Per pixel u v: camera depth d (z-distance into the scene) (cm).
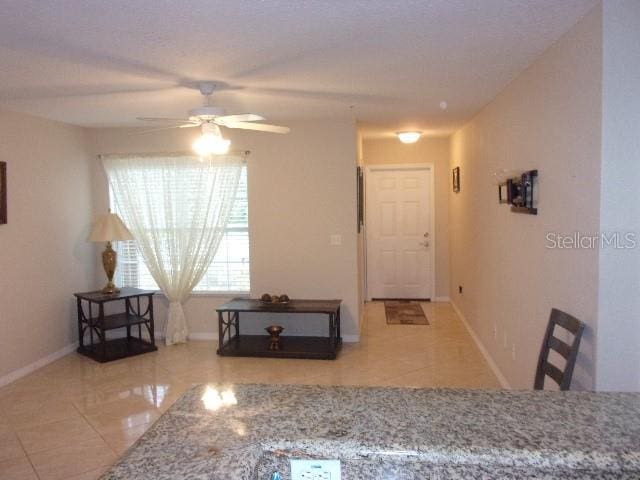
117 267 576
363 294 699
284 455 120
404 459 116
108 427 351
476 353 502
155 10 221
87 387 426
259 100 413
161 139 547
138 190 550
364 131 626
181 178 543
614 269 226
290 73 328
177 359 497
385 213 749
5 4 212
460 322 624
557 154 276
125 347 525
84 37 255
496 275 431
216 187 543
